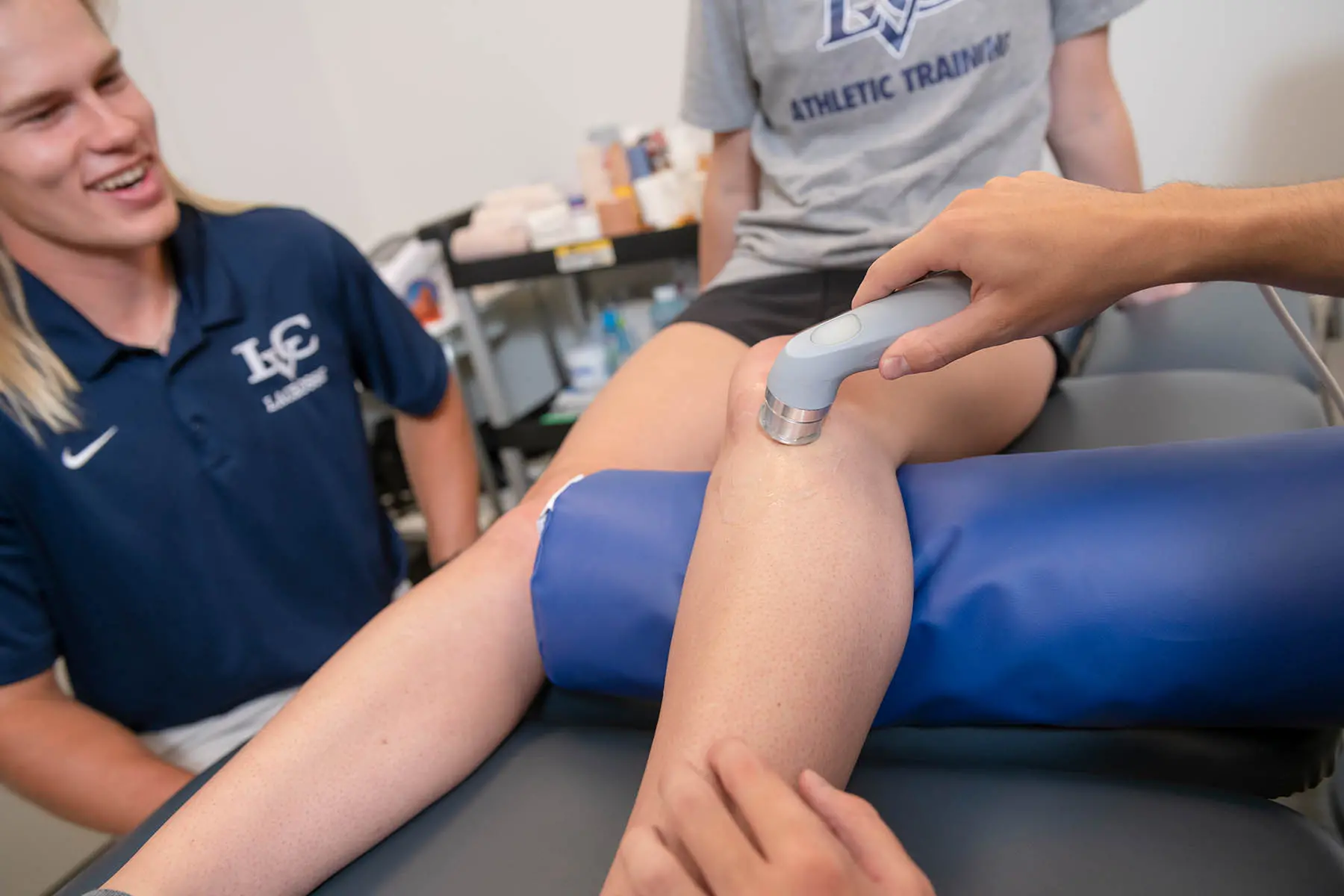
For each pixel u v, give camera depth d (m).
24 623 0.85
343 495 1.05
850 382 0.58
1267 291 0.58
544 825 0.47
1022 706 0.45
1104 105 0.92
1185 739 0.44
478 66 2.17
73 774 0.80
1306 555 0.39
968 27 0.82
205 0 1.95
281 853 0.46
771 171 0.96
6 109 0.72
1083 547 0.43
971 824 0.41
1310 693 0.40
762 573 0.41
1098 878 0.36
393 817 0.49
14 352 0.81
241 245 0.98
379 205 2.44
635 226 1.73
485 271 1.81
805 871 0.29
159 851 0.45
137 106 0.83
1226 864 0.36
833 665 0.39
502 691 0.55
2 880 1.17
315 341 1.02
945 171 0.85
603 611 0.50
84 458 0.85
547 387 2.24
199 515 0.92
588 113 2.13
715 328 0.84
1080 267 0.41
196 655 0.94
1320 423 0.75
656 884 0.32
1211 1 1.54
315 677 0.52
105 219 0.80
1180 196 0.42
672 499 0.52
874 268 0.46
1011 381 0.75
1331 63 1.51
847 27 0.85
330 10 2.21
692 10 0.99
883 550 0.44
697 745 0.37
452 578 0.57
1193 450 0.46
